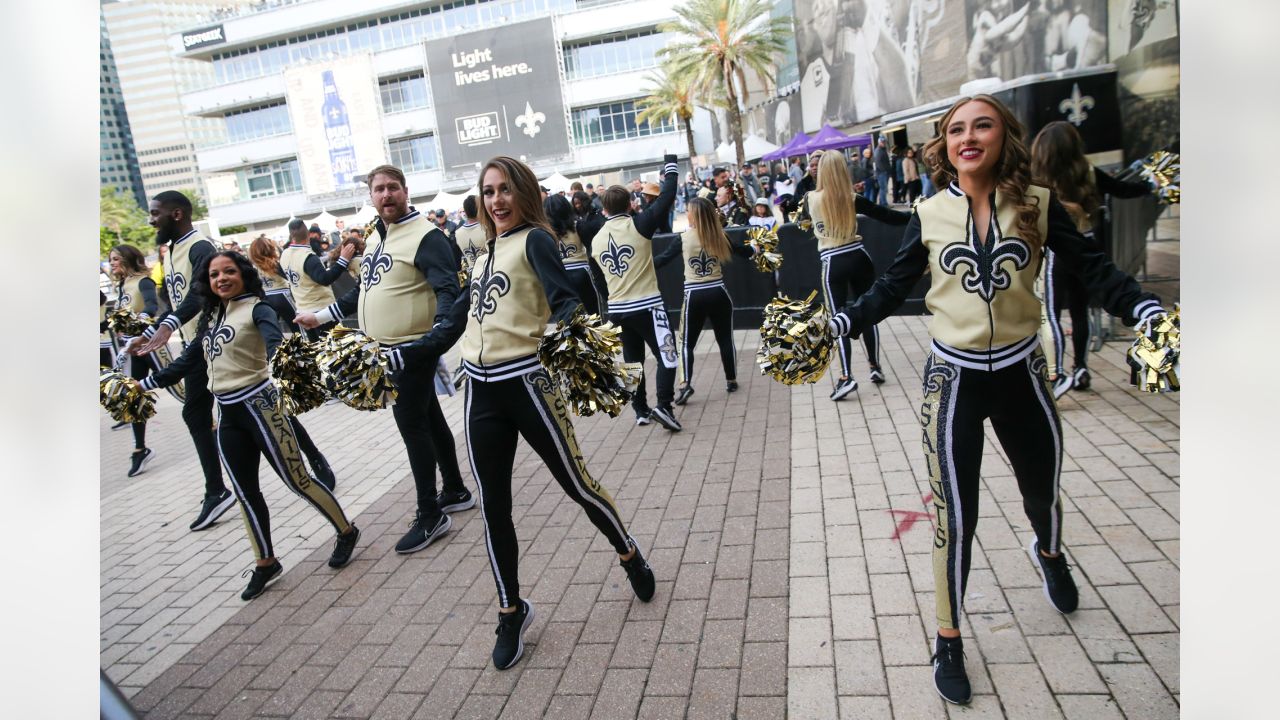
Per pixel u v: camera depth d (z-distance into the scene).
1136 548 3.34
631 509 4.43
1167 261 6.42
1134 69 7.11
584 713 2.78
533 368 3.10
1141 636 2.77
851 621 3.08
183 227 5.09
